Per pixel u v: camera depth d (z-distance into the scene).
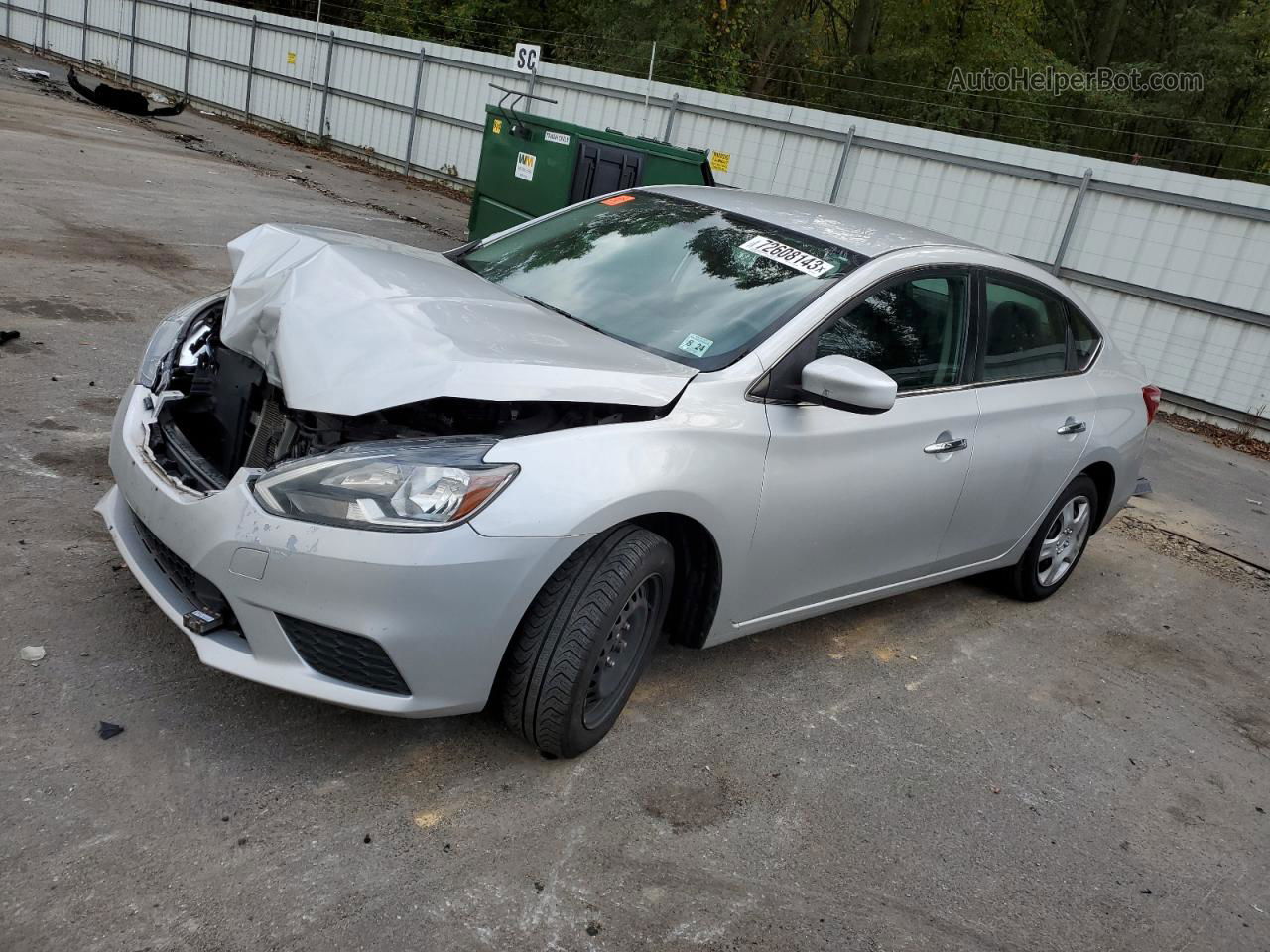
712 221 4.11
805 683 3.97
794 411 3.40
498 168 11.88
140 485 2.95
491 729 3.20
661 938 2.54
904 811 3.30
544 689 2.86
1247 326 11.26
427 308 3.08
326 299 3.05
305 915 2.37
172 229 9.82
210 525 2.67
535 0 31.41
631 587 2.91
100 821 2.51
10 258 7.50
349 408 2.64
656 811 3.01
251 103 24.17
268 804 2.69
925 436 3.90
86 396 5.21
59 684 2.96
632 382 3.02
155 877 2.38
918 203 13.59
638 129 16.69
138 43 27.30
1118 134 27.83
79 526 3.88
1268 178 26.50
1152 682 4.70
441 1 31.94
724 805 3.11
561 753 3.05
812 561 3.64
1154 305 11.87
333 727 3.04
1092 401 4.94
